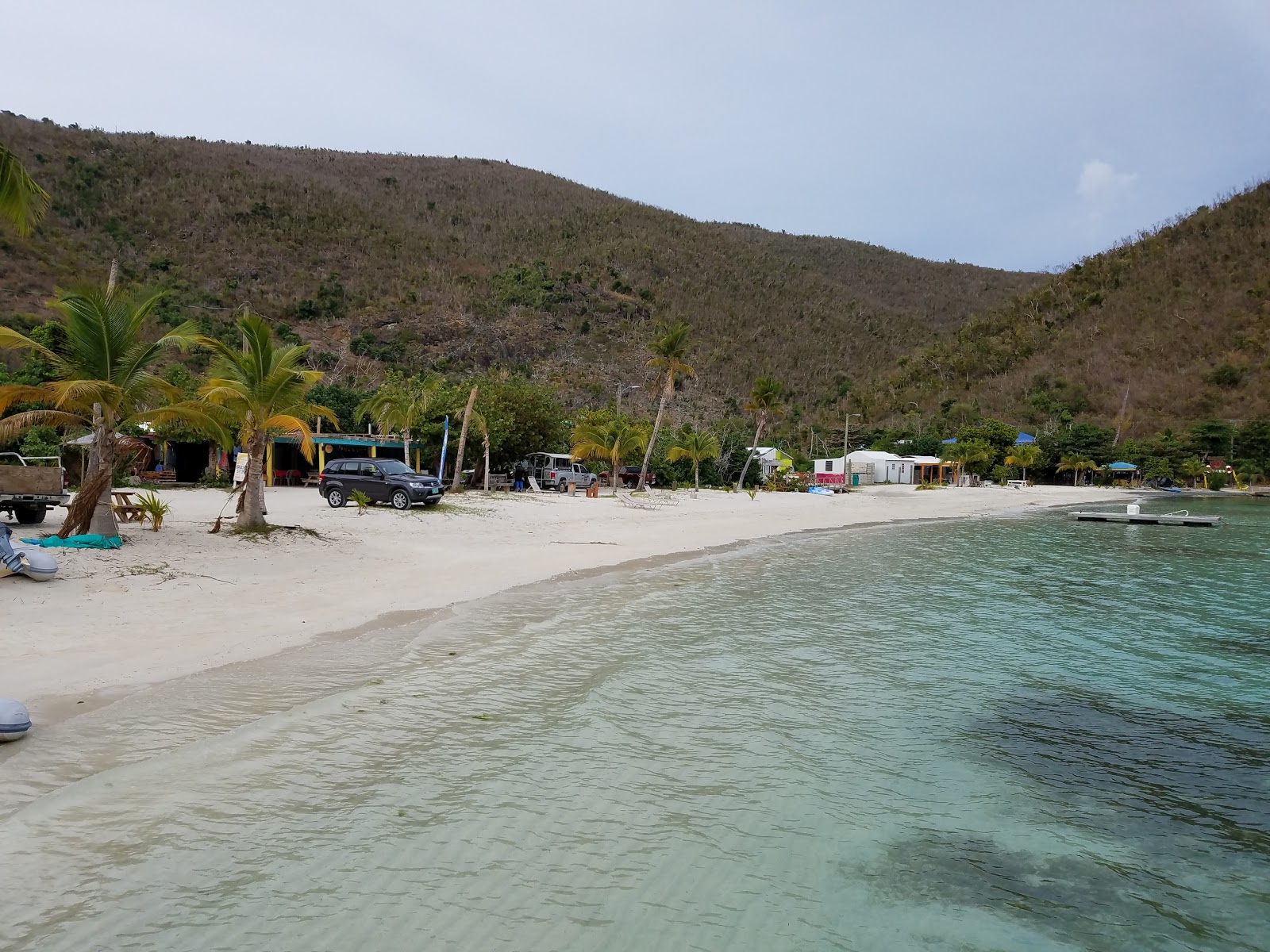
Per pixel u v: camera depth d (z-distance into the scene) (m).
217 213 128.75
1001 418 114.38
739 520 28.58
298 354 16.28
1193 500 60.19
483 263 151.50
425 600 11.78
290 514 21.36
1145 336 132.88
